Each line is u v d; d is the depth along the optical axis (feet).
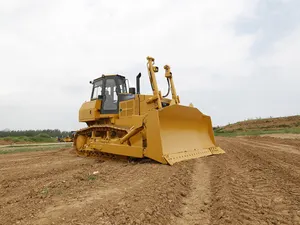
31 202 12.80
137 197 12.85
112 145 27.55
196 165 22.44
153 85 26.50
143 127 24.52
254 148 38.45
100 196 13.57
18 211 11.48
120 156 27.78
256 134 92.99
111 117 31.73
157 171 19.48
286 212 10.73
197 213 11.16
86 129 32.86
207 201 12.63
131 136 25.49
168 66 30.19
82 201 12.76
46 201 12.88
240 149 37.01
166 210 11.25
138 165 23.11
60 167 25.17
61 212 11.17
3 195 14.70
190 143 27.78
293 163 22.77
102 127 29.84
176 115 26.50
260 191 13.84
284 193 13.39
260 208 11.23
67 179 18.20
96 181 17.38
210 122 32.45
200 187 15.37
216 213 10.98
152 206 11.43
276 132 91.40
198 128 31.17
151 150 23.41
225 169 20.49
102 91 33.30
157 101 26.27
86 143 34.35
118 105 31.37
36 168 25.12
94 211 11.12
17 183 18.01
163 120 25.03
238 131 122.72
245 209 11.12
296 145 43.06
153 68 26.86
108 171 21.29
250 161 24.36
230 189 14.30
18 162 30.71
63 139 101.04
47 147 58.39
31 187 16.37
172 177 17.12
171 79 30.63
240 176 17.67
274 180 16.26
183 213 11.21
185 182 16.39
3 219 10.52
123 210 10.98
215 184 15.87
